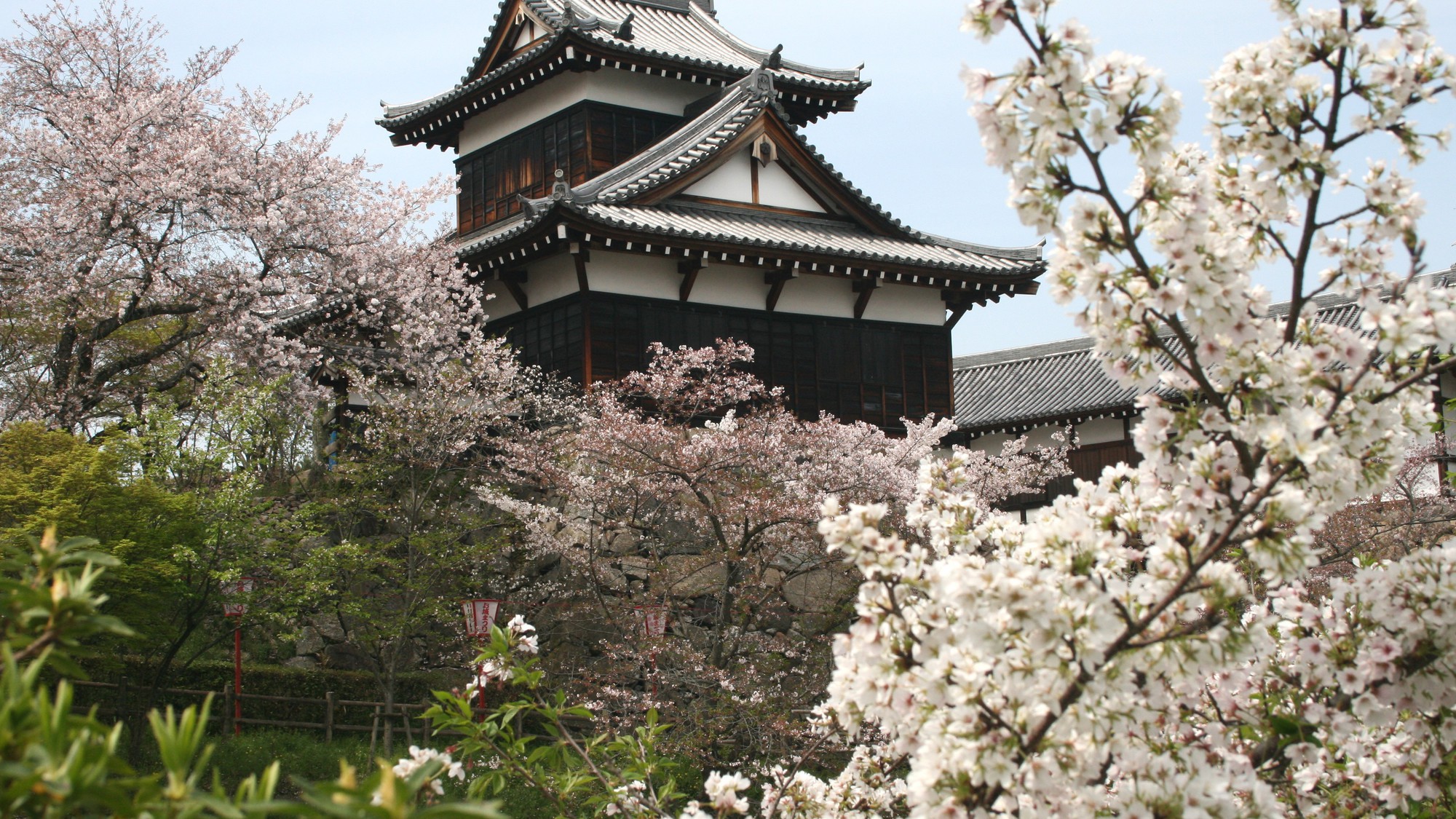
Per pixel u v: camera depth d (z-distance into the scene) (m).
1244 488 3.26
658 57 23.89
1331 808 4.38
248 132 19.42
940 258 22.00
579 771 5.90
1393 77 3.50
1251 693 4.23
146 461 14.38
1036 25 3.20
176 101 18.97
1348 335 3.41
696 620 16.28
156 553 12.81
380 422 16.86
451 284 20.11
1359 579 3.87
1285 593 4.09
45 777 2.04
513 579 17.59
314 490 17.91
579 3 27.72
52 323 19.80
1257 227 3.85
